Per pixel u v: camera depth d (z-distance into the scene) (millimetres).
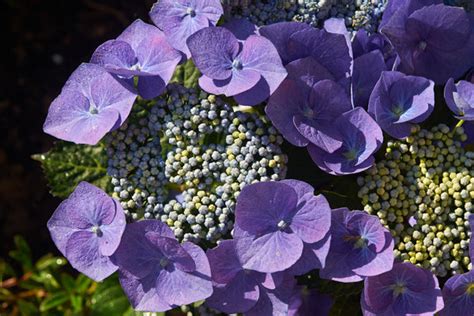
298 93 592
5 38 880
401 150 595
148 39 602
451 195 589
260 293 591
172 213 588
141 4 871
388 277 584
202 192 586
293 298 624
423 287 583
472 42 614
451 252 587
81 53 877
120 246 582
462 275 573
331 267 583
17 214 856
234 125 591
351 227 580
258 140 588
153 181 592
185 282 578
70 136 589
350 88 602
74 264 585
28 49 879
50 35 881
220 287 587
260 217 575
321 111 596
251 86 580
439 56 614
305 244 578
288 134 585
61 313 764
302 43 596
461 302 590
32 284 776
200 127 589
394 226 593
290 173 613
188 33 599
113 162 595
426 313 580
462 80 609
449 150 593
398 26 599
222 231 586
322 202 570
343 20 603
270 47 583
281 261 572
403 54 605
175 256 575
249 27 603
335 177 611
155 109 595
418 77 593
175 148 595
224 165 588
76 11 883
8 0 880
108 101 589
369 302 583
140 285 585
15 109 872
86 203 584
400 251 587
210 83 590
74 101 596
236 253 578
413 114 589
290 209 574
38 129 870
